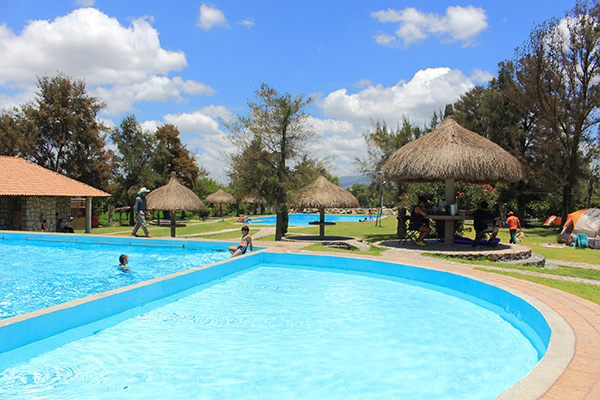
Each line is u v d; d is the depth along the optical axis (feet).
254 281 31.14
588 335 15.16
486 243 43.86
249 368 15.30
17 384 13.78
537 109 86.94
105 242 53.83
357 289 28.71
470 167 39.75
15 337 15.52
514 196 105.40
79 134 116.88
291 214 169.99
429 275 30.14
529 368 15.34
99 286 30.86
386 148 84.28
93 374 14.67
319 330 19.94
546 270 32.40
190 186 156.25
